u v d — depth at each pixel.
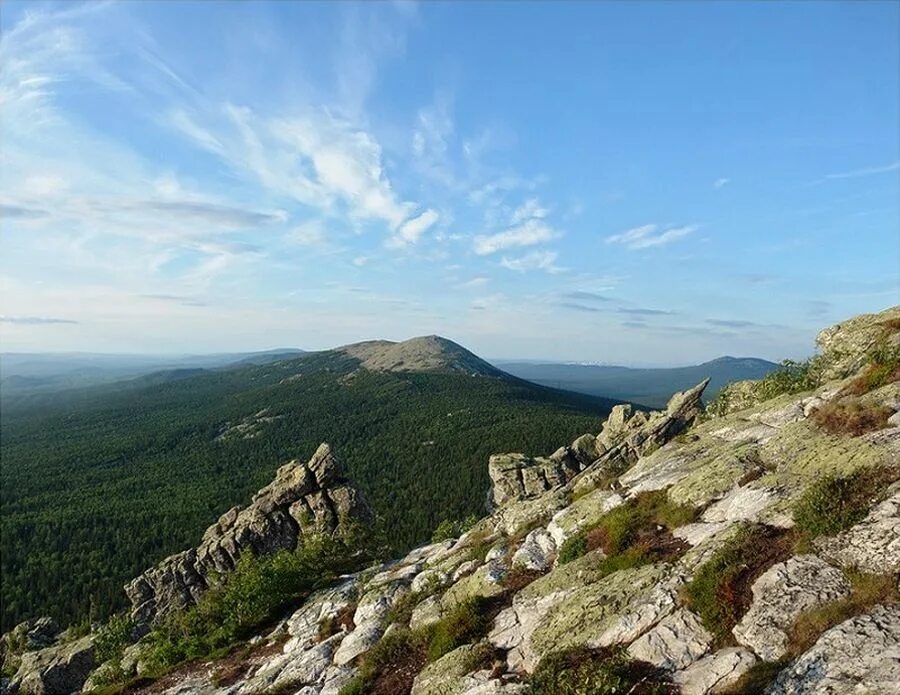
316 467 69.50
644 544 20.38
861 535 14.66
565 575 21.08
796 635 13.01
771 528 17.16
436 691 17.58
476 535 35.34
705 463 24.64
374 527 58.16
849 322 36.44
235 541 65.81
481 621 20.84
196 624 39.84
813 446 20.67
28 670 62.47
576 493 32.62
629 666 14.35
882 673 10.68
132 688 32.94
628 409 79.50
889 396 20.88
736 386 44.41
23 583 161.12
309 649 27.88
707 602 15.18
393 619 25.94
